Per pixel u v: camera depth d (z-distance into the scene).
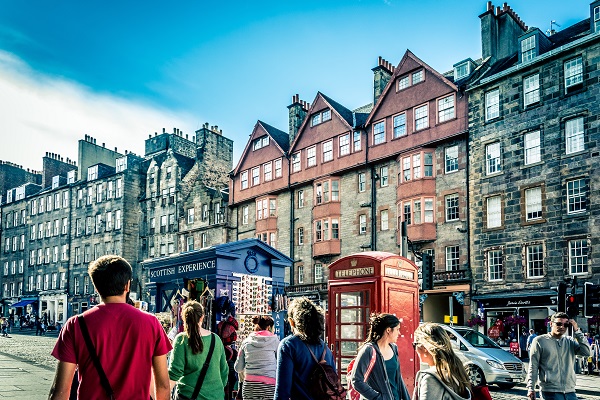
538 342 6.91
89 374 3.65
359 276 10.79
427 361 4.60
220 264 13.56
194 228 51.66
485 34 34.62
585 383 18.92
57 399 3.57
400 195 35.28
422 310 34.38
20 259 70.88
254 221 46.62
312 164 42.34
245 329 12.80
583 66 27.86
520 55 31.27
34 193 72.62
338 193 40.31
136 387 3.70
